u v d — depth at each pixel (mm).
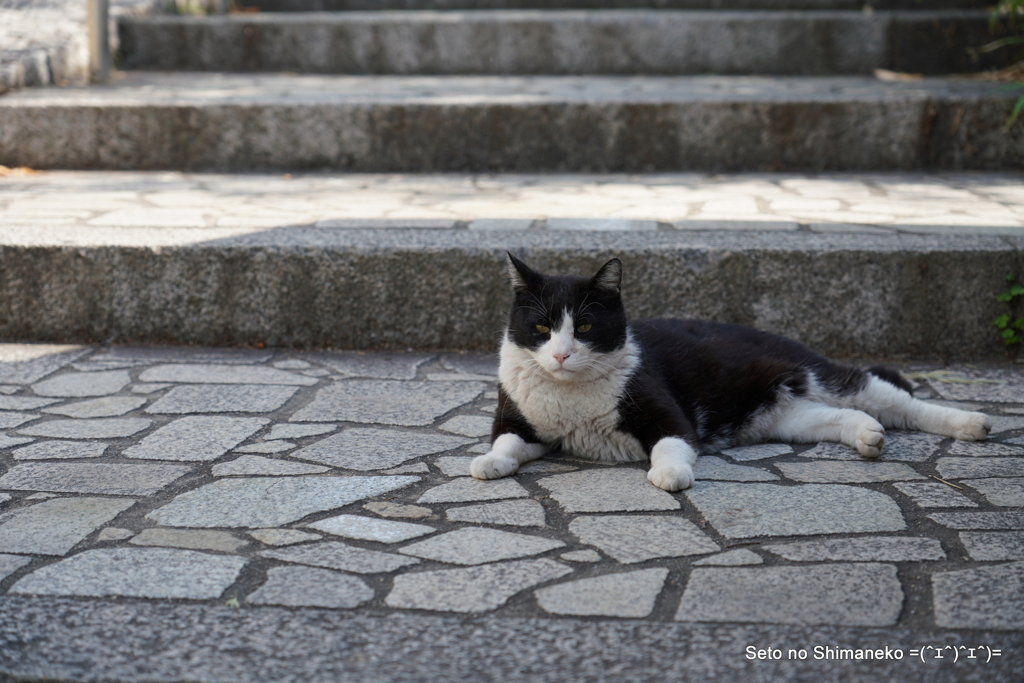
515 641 1818
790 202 4926
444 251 4016
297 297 4121
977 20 7688
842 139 5961
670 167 6121
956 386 3547
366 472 2738
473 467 2666
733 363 3010
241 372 3797
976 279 3852
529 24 7969
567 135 6066
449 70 8109
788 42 7910
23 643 1832
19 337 4223
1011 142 5859
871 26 7805
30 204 4926
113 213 4723
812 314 3928
